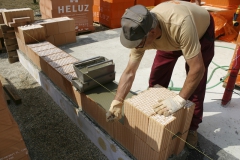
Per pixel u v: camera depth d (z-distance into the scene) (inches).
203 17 71.4
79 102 101.7
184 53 62.3
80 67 95.0
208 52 79.3
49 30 188.4
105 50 195.6
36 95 134.7
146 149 69.4
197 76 61.3
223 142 94.3
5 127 68.3
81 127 105.2
